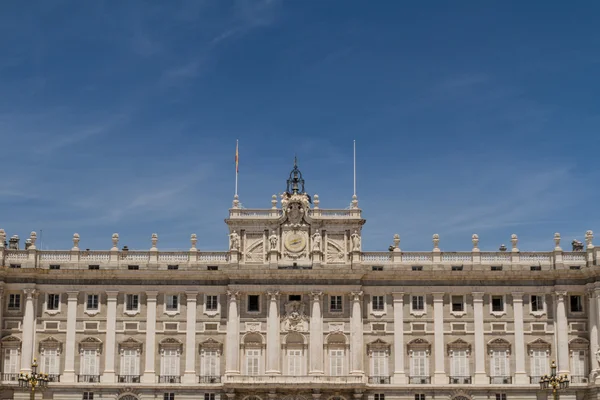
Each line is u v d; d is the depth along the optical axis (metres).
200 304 115.81
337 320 115.25
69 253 117.12
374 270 116.31
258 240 117.88
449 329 115.44
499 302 116.62
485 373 114.19
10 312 114.81
